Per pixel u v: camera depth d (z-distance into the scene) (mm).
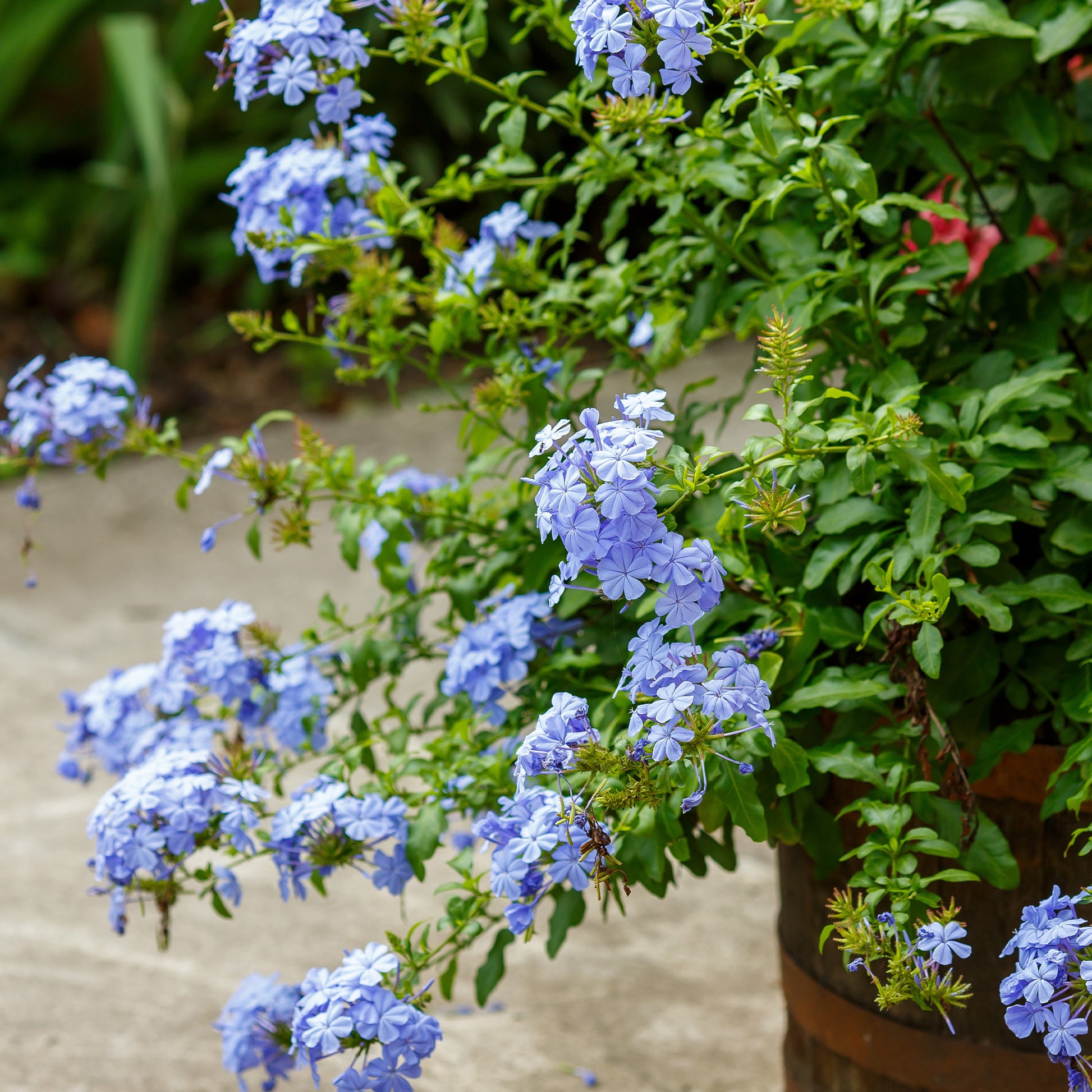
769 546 2584
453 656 2617
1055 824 2520
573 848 2453
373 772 2658
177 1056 2928
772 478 2432
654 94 2598
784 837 2531
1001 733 2510
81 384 2717
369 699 4297
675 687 2375
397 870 2586
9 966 3078
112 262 9164
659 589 2379
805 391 2582
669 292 2697
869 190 2482
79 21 9289
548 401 2652
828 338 2633
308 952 3184
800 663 2506
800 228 2613
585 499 2361
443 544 2768
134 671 2742
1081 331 2734
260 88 2756
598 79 2588
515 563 2707
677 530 2598
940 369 2625
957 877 2434
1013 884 2471
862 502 2531
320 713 2697
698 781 2404
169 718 2738
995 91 2678
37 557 6043
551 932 2605
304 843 2584
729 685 2387
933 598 2449
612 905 3471
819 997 2633
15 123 9734
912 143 2643
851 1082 2637
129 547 6160
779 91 2482
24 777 4059
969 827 2469
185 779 2566
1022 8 2629
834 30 2625
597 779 2473
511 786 2570
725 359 7586
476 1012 3016
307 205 2701
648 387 2721
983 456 2529
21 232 9211
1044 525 2525
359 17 7992
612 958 3209
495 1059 2934
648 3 2387
